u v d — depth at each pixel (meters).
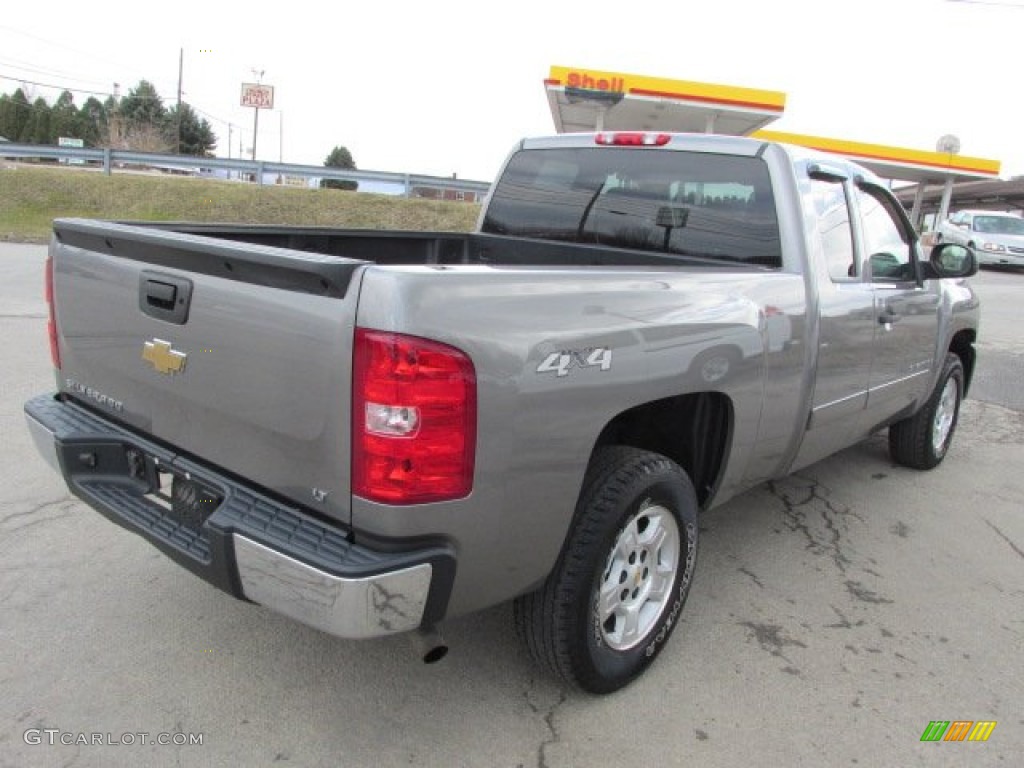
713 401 3.13
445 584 2.21
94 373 2.97
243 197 21.56
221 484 2.46
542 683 2.94
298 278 2.15
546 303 2.33
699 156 3.81
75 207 20.97
